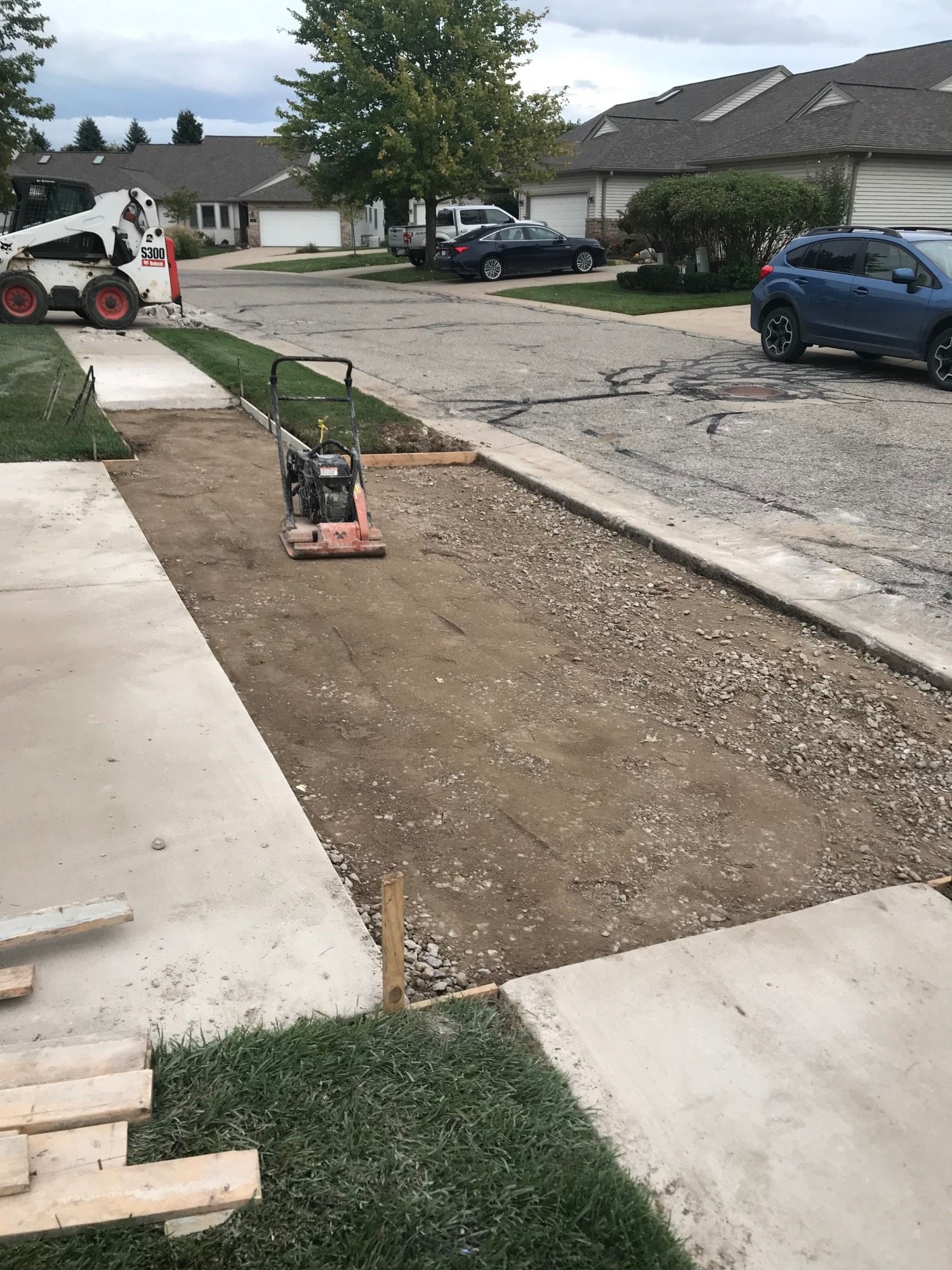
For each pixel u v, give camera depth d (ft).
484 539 24.21
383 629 18.54
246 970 9.44
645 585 21.49
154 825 11.66
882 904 11.28
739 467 29.55
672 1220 7.37
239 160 190.70
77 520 22.81
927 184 89.76
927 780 14.40
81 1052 8.04
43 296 54.80
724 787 13.94
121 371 42.47
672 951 10.28
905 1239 7.34
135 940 9.75
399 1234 6.88
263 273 106.52
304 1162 7.41
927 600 19.90
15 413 32.40
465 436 33.17
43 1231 6.60
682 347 52.19
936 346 39.86
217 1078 8.05
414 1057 8.51
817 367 45.83
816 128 90.63
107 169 184.34
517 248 89.51
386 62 91.04
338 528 22.15
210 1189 6.93
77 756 13.07
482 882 11.53
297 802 12.37
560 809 13.11
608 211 114.32
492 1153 7.63
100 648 16.35
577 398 39.34
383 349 50.21
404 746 14.43
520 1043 8.91
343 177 95.61
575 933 10.78
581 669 17.44
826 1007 9.59
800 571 21.40
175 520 23.93
